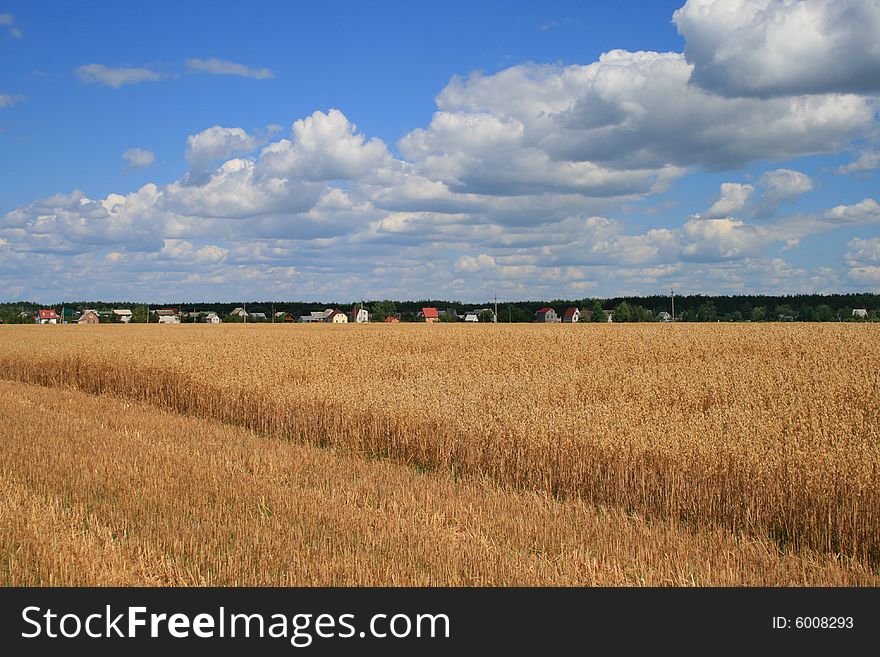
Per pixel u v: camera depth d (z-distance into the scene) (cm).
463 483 1266
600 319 12150
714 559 842
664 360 2931
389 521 942
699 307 12419
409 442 1530
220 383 2152
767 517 1000
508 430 1354
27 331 7169
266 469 1275
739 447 1089
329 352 3144
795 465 1005
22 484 1116
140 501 1031
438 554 824
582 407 1488
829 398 1638
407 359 2848
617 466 1169
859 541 924
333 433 1680
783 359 2794
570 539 890
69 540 842
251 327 9044
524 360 2852
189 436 1623
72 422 1753
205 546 841
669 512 1071
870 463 952
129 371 2662
